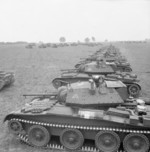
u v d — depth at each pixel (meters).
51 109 9.52
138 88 17.73
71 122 9.20
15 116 9.67
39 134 9.58
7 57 51.19
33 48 91.56
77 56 52.56
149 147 9.07
